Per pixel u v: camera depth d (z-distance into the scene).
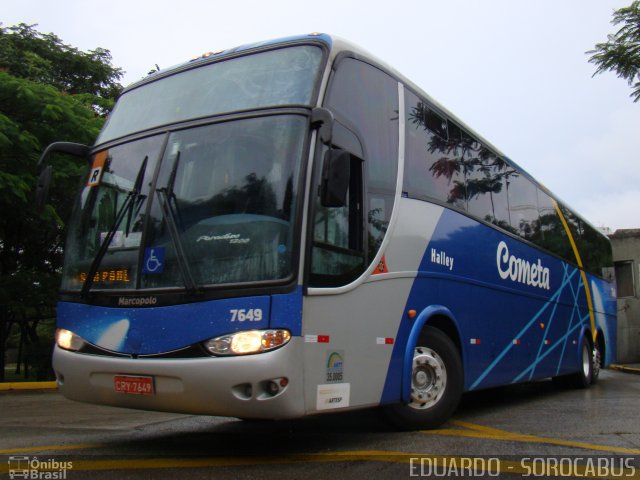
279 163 4.91
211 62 5.86
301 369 4.59
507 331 8.41
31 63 17.14
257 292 4.57
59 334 5.42
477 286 7.61
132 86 6.39
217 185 5.03
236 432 6.40
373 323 5.50
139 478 4.23
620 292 28.30
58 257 16.45
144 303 4.87
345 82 5.57
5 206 12.95
